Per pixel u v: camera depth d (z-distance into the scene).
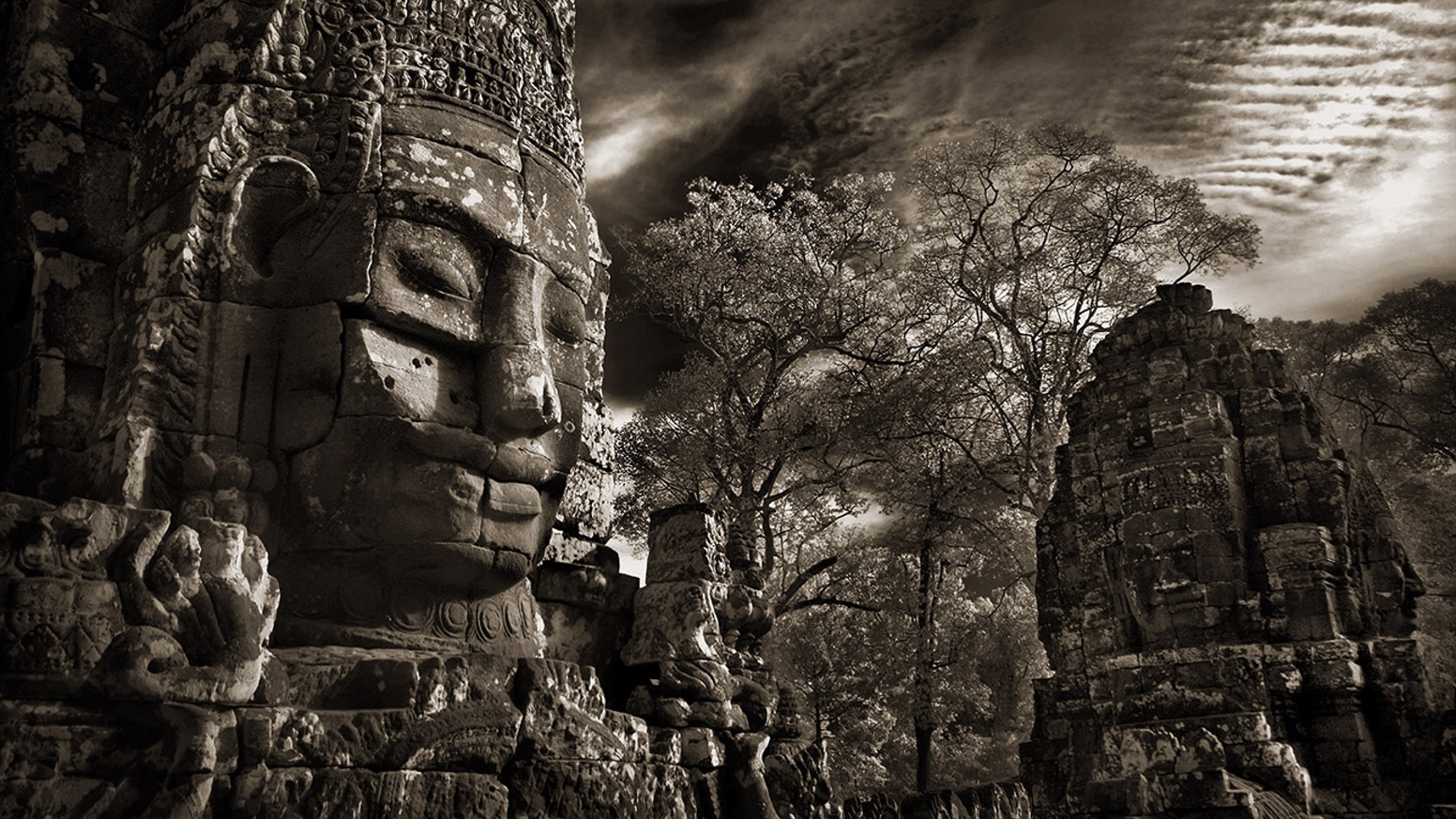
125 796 4.26
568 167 7.08
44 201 5.86
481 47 6.52
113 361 5.66
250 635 4.61
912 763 31.22
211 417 5.39
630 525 26.41
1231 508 12.70
